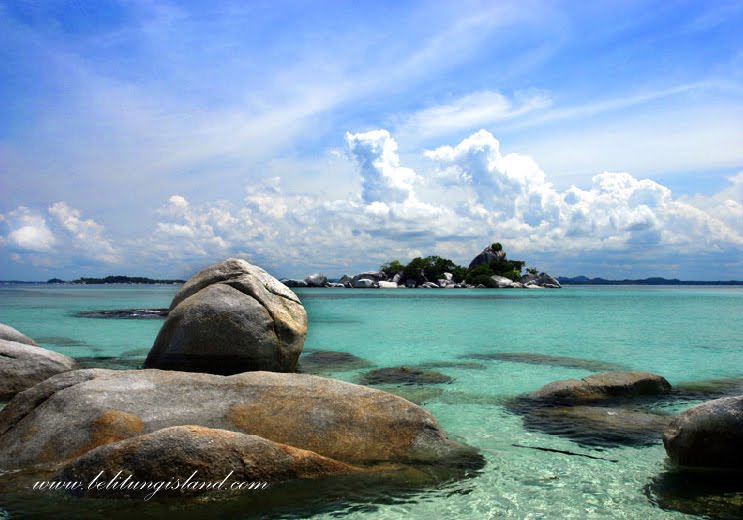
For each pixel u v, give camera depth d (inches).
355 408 304.2
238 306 518.9
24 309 1510.8
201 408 298.2
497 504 232.7
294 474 245.4
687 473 271.0
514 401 431.5
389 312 1531.7
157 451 232.1
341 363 621.0
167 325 522.9
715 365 612.7
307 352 716.0
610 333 948.6
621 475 268.2
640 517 220.4
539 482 258.2
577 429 349.7
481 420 374.6
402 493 241.6
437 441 297.4
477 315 1402.6
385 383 501.7
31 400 306.2
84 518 208.7
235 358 510.3
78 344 754.8
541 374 553.9
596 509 228.5
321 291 3715.6
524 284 4985.2
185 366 509.0
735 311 1569.9
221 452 237.5
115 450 234.5
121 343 766.5
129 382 313.4
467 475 265.4
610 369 585.6
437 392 465.1
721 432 271.6
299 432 288.4
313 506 225.5
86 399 292.4
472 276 5054.1
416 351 728.3
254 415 295.7
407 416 304.8
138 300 2154.3
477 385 496.1
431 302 2132.1
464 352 718.5
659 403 424.2
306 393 312.5
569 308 1729.8
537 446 314.3
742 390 472.4
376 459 277.9
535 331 995.3
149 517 210.2
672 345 789.9
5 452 269.4
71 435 271.9
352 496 236.2
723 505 232.1
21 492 229.0
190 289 561.6
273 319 532.7
